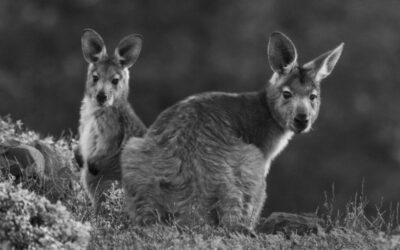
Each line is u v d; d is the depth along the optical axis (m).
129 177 12.54
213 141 12.72
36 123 33.62
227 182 12.51
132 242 11.19
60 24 36.41
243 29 36.69
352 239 11.70
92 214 12.59
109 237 11.41
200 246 10.91
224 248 11.05
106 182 13.92
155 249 10.98
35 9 36.59
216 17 37.44
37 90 34.94
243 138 13.36
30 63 35.62
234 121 13.29
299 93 13.85
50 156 14.02
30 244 10.20
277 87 13.95
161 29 37.06
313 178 33.81
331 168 33.94
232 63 35.38
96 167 14.30
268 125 13.91
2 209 10.30
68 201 13.03
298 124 13.77
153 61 35.69
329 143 35.25
